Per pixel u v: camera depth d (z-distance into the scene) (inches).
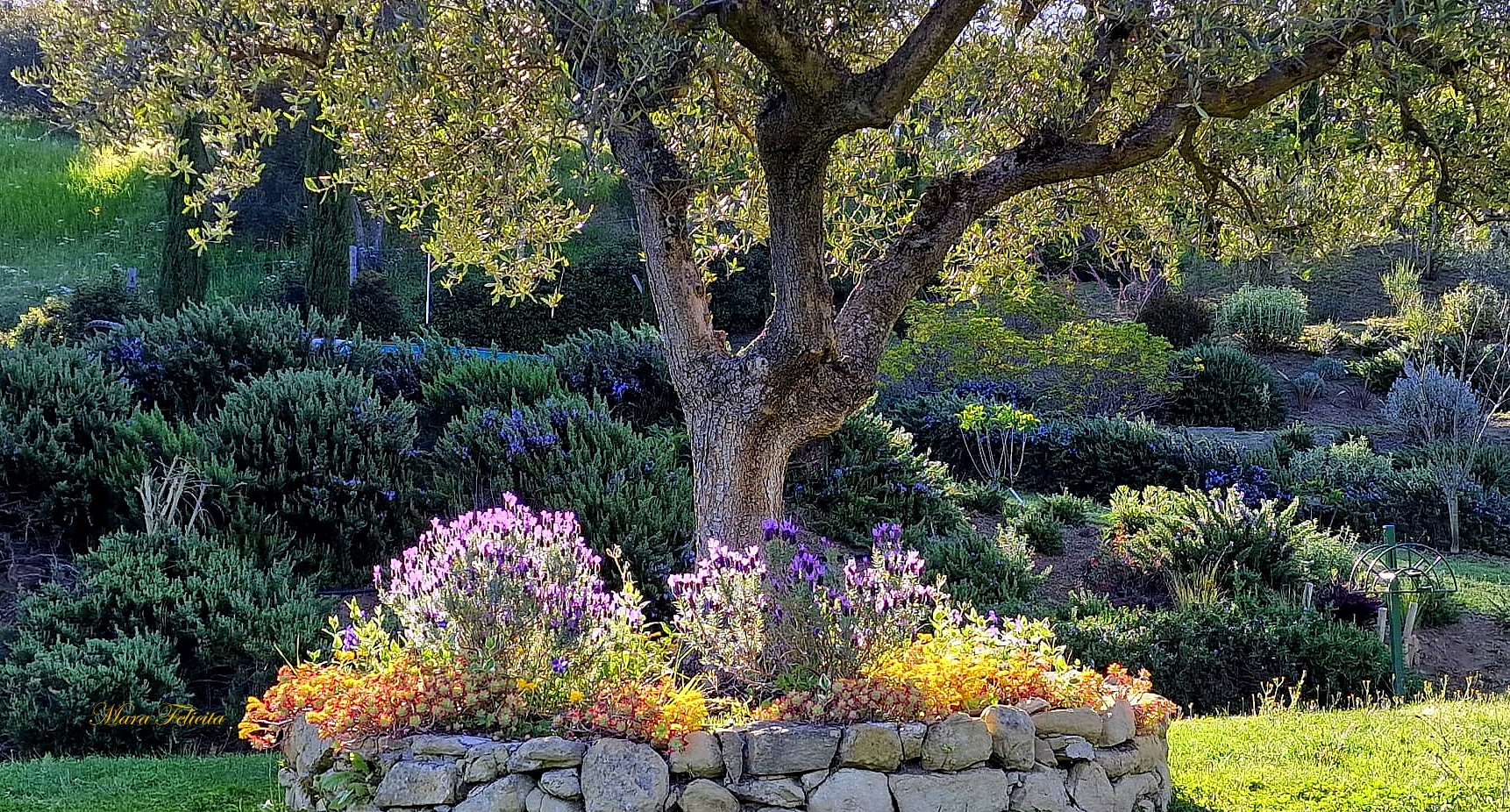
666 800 136.6
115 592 252.4
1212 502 390.6
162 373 366.6
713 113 237.9
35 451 297.3
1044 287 769.6
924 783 140.6
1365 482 545.3
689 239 204.5
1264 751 196.4
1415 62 175.6
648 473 342.0
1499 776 176.2
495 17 176.9
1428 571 341.1
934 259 196.7
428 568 159.8
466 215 219.3
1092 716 152.5
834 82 163.5
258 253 894.4
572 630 150.3
